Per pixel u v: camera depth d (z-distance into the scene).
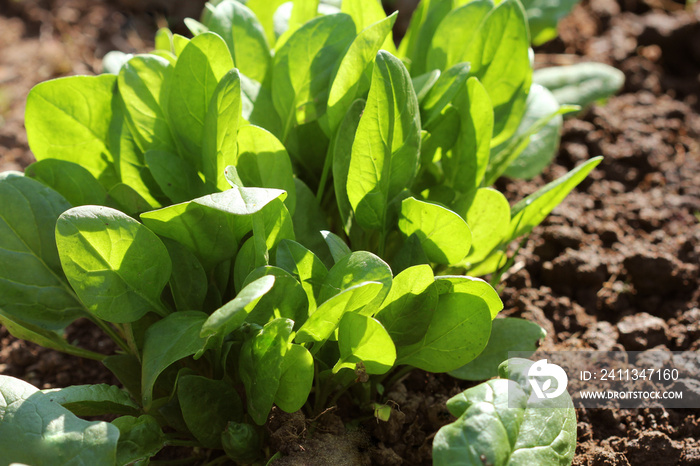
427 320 0.40
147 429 0.39
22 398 0.38
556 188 0.42
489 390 0.38
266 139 0.41
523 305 0.49
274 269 0.38
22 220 0.42
